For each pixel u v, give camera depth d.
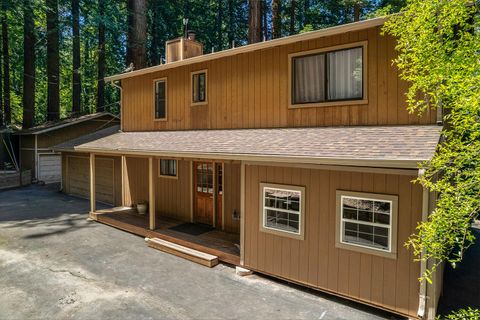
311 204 6.14
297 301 5.84
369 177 5.54
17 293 6.02
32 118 21.23
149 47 25.08
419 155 4.86
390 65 6.63
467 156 3.94
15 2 17.72
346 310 5.54
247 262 7.05
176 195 10.72
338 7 22.56
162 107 11.37
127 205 12.78
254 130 8.51
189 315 5.34
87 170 15.27
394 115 6.61
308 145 6.39
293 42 7.79
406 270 5.16
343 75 7.24
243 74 8.91
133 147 9.77
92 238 9.36
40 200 14.70
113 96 30.50
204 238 8.65
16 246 8.59
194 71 10.15
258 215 6.86
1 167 19.48
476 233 10.12
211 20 29.72
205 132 9.59
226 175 9.27
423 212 4.97
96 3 21.66
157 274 6.96
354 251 5.65
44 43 23.86
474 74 4.13
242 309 5.54
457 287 6.49
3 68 24.14
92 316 5.27
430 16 4.64
